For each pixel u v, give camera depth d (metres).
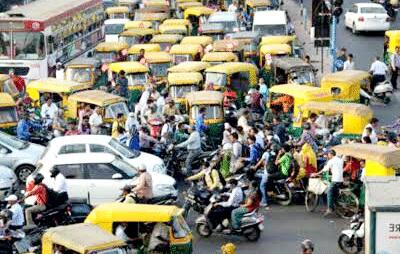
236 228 36.34
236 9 92.25
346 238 34.53
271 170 40.56
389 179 30.36
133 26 80.75
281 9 96.56
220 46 68.62
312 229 37.75
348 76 53.22
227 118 50.25
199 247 35.88
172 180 39.81
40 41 66.00
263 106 54.06
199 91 53.28
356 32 84.75
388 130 46.59
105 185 39.59
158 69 65.12
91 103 50.56
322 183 39.22
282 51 65.94
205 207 37.34
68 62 68.19
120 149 42.50
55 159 40.12
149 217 31.55
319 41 65.88
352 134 45.62
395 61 62.59
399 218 27.81
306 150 40.62
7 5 93.19
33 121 51.34
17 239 33.78
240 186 37.31
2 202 39.94
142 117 49.22
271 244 36.12
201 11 87.88
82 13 76.75
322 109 46.78
